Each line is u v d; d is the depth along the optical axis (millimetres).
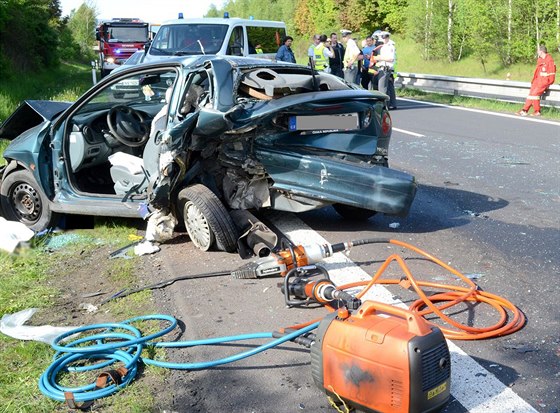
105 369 3861
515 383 3527
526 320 4273
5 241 6078
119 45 30875
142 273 5430
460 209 7109
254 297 4785
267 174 5855
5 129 7176
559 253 5574
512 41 31938
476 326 4191
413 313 3029
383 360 2924
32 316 4660
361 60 19906
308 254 4879
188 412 3400
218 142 5738
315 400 3449
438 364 2939
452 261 5434
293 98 5625
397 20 46594
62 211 6469
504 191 7898
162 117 5895
